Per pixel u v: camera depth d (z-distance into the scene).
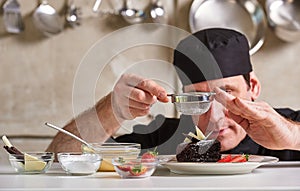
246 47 1.94
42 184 1.18
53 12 2.89
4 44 2.91
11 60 2.91
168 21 2.89
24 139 2.91
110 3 2.89
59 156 1.39
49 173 1.42
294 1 2.85
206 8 2.87
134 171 1.27
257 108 1.49
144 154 1.33
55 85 2.92
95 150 1.43
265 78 2.90
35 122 2.91
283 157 2.16
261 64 2.90
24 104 2.92
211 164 1.31
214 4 2.87
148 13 2.89
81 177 1.33
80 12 2.89
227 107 1.46
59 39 2.92
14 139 2.90
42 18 2.88
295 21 2.85
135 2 2.89
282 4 2.86
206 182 1.19
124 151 1.42
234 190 1.09
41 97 2.92
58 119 2.92
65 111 2.92
